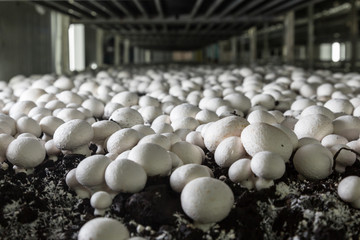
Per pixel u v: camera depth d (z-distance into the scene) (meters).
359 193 0.29
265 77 1.03
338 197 0.31
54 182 0.35
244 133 0.33
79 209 0.31
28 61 1.61
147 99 0.60
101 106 0.58
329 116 0.48
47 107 0.55
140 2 1.48
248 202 0.30
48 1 1.38
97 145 0.42
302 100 0.58
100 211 0.30
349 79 0.94
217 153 0.34
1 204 0.31
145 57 6.01
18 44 1.50
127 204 0.29
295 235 0.29
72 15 1.77
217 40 3.46
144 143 0.32
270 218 0.30
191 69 1.58
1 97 0.69
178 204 0.30
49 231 0.30
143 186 0.30
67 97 0.60
